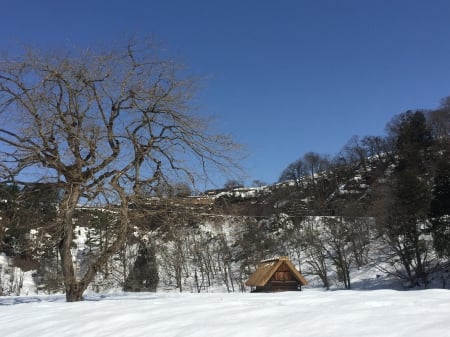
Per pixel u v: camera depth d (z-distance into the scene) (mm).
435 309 6605
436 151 71312
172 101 14609
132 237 14750
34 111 13383
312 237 55938
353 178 98188
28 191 14406
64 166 13562
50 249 15758
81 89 13875
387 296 8789
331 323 6109
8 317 10070
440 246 43500
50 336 7797
